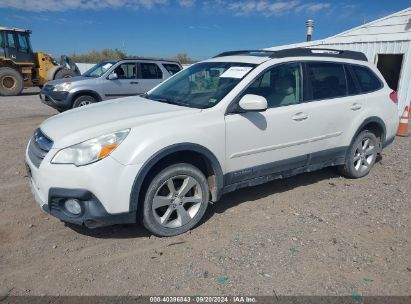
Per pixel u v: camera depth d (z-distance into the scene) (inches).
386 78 484.4
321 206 173.3
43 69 726.5
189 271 121.5
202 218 158.9
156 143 129.8
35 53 722.2
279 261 127.5
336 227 152.6
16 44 683.4
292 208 170.4
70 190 122.4
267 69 163.2
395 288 114.7
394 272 122.7
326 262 127.3
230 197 181.9
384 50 455.2
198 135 139.4
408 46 430.3
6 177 201.2
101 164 122.3
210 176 150.7
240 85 154.7
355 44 488.1
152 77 440.1
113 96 413.1
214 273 120.5
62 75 711.1
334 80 190.7
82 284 114.3
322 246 137.4
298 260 128.2
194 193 147.3
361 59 211.2
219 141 145.6
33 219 153.9
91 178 121.6
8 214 157.5
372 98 205.2
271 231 148.2
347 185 201.5
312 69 181.0
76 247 134.6
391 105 216.2
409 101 442.3
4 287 111.9
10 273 118.4
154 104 160.7
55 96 395.9
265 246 136.8
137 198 128.8
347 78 197.2
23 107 515.5
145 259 128.2
